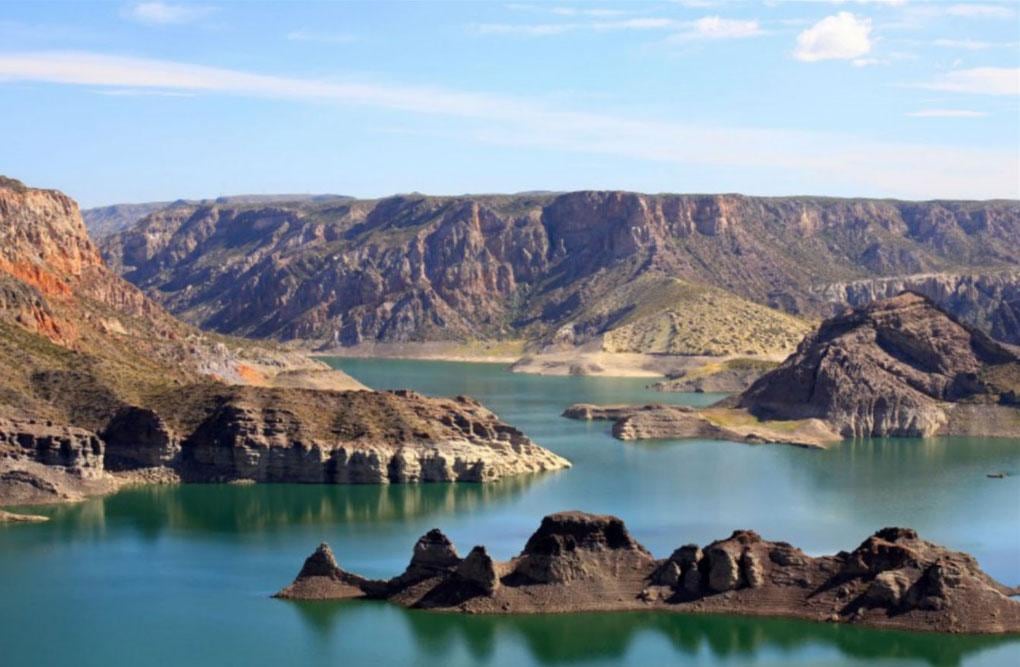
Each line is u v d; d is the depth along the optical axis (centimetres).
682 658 18488
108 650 18775
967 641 19038
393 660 18450
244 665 18275
